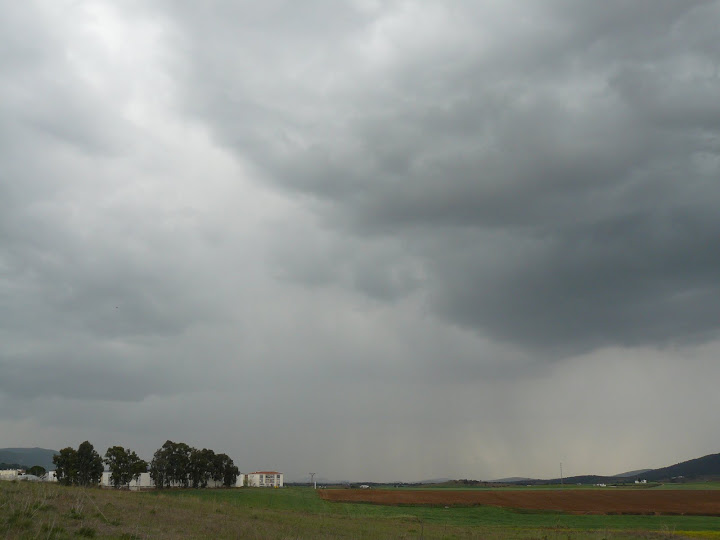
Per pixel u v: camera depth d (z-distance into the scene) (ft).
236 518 122.31
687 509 325.01
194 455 416.87
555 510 317.83
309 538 101.19
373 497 370.53
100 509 92.99
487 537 147.43
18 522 70.03
